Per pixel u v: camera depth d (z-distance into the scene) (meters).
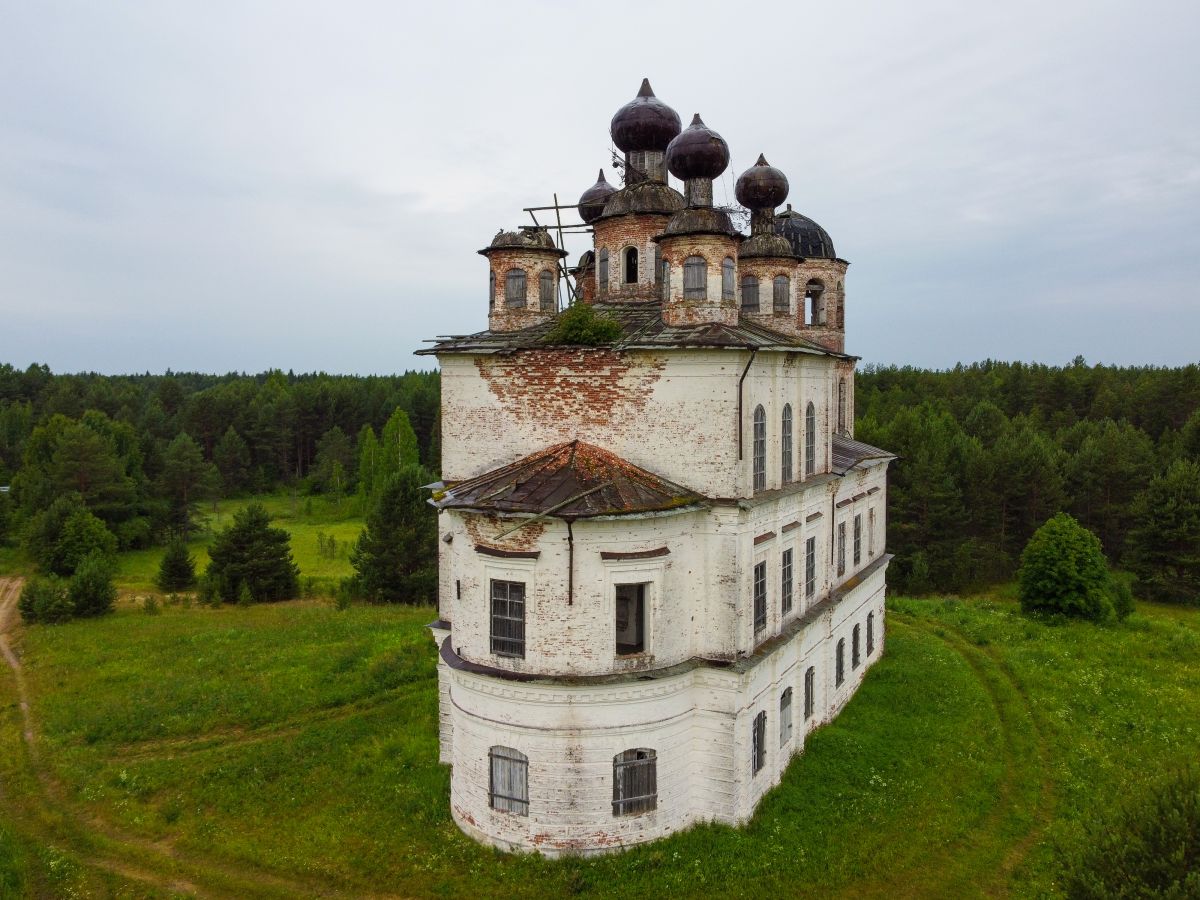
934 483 74.69
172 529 101.56
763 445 27.80
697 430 25.36
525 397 27.69
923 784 28.56
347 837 25.62
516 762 24.52
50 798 30.12
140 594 71.25
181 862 25.08
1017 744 32.97
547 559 23.67
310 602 68.88
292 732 35.75
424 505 69.62
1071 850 22.70
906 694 38.12
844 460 37.31
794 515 30.50
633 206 32.44
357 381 181.38
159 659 48.44
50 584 64.81
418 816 26.45
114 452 105.00
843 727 34.00
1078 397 120.75
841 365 45.94
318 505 123.25
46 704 40.62
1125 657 46.50
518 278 30.67
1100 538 82.31
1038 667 43.22
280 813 27.59
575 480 24.59
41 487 90.44
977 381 135.00
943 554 74.38
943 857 24.50
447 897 22.52
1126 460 81.62
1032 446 81.62
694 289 27.16
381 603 67.75
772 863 23.52
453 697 26.03
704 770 25.59
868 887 22.91
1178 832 17.19
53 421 106.94
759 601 27.44
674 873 23.02
